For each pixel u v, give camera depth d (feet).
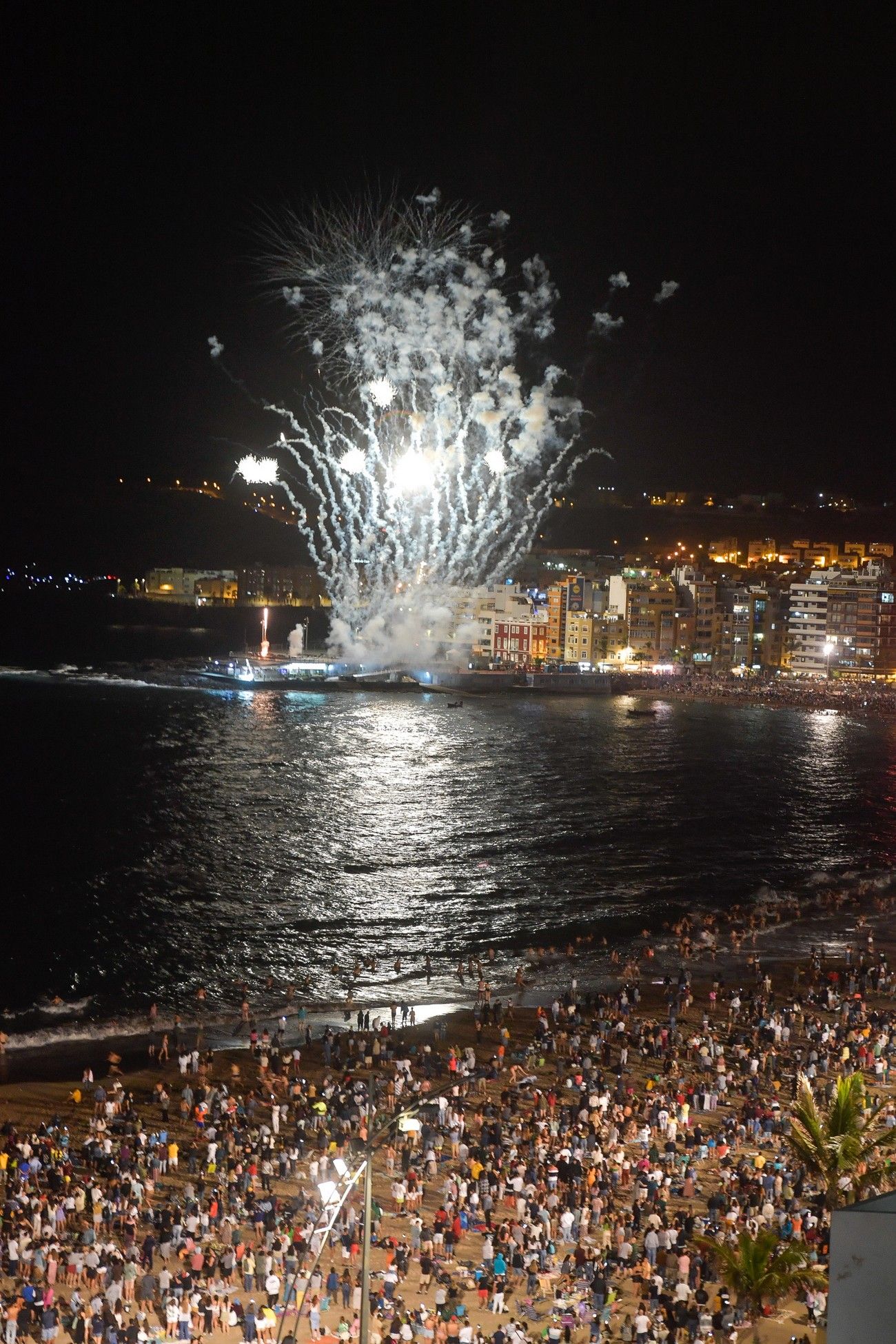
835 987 246.27
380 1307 121.39
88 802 453.17
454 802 462.60
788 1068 196.54
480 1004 239.91
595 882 347.97
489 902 324.39
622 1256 133.08
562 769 545.44
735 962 270.26
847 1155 135.13
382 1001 245.04
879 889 343.67
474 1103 185.26
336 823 420.36
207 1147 163.32
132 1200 147.02
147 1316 121.60
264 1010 239.50
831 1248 55.88
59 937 286.66
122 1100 182.19
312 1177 155.43
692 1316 116.67
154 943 283.79
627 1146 167.53
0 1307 121.29
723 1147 165.17
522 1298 126.72
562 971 263.90
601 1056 205.98
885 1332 54.85
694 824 431.84
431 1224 143.84
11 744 593.42
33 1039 220.84
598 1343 116.37
